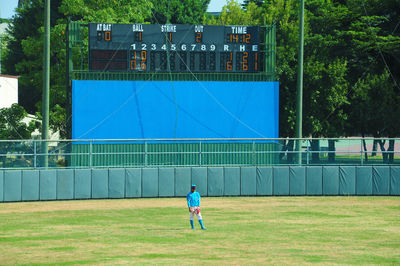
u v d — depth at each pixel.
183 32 117.94
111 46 116.00
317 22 173.50
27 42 180.62
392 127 173.00
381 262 49.62
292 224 72.00
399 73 178.38
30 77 199.12
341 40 170.75
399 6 175.12
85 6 165.50
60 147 98.56
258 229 67.94
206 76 120.50
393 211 84.56
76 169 97.75
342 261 49.94
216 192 102.19
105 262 49.28
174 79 119.62
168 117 117.56
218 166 103.00
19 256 52.19
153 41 117.12
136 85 116.38
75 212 82.81
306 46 165.38
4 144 95.19
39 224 71.81
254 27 120.62
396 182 105.56
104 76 117.19
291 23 167.38
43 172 95.94
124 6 171.12
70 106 121.44
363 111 170.38
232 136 119.69
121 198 99.19
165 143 104.75
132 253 53.50
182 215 79.94
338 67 159.12
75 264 48.53
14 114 152.88
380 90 169.75
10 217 77.81
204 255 52.44
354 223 72.94
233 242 59.38
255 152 104.31
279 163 104.88
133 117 116.00
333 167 104.94
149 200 97.19
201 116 118.69
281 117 162.12
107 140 99.69
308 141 111.06
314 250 55.09
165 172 100.75
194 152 102.94
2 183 93.81
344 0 189.88
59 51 170.50
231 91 119.75
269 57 122.62
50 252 54.03
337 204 92.62
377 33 173.75
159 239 61.12
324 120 163.50
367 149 120.44
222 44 119.19
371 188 105.44
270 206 89.81
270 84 120.94
